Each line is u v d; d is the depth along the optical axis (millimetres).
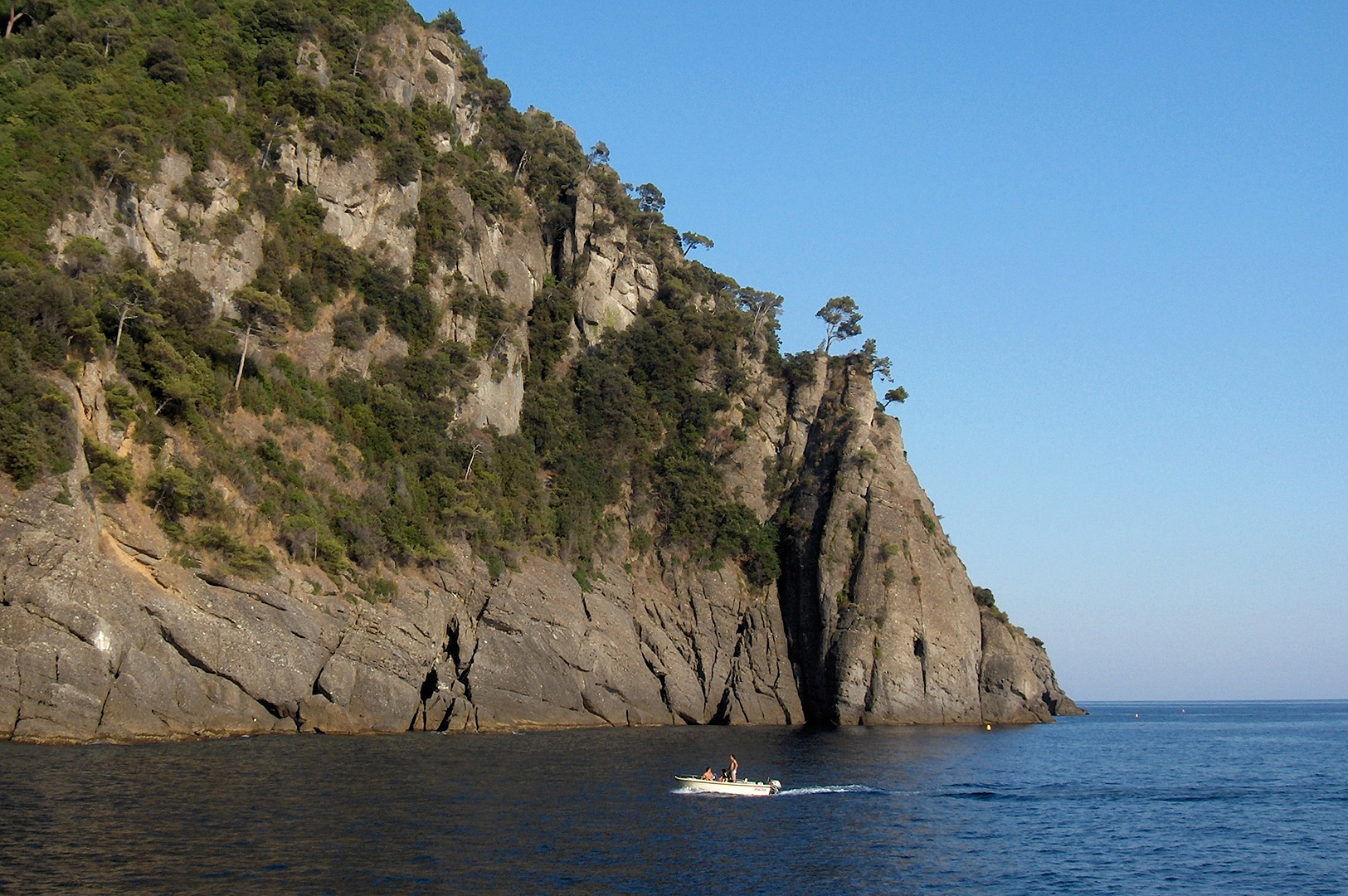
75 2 94438
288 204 98438
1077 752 97875
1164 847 48500
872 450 129250
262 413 85312
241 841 37562
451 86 123625
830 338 143125
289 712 71500
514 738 81562
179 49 95375
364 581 82000
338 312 98938
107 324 73188
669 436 128500
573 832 43188
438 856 37375
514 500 106625
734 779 57625
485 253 118125
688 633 116062
